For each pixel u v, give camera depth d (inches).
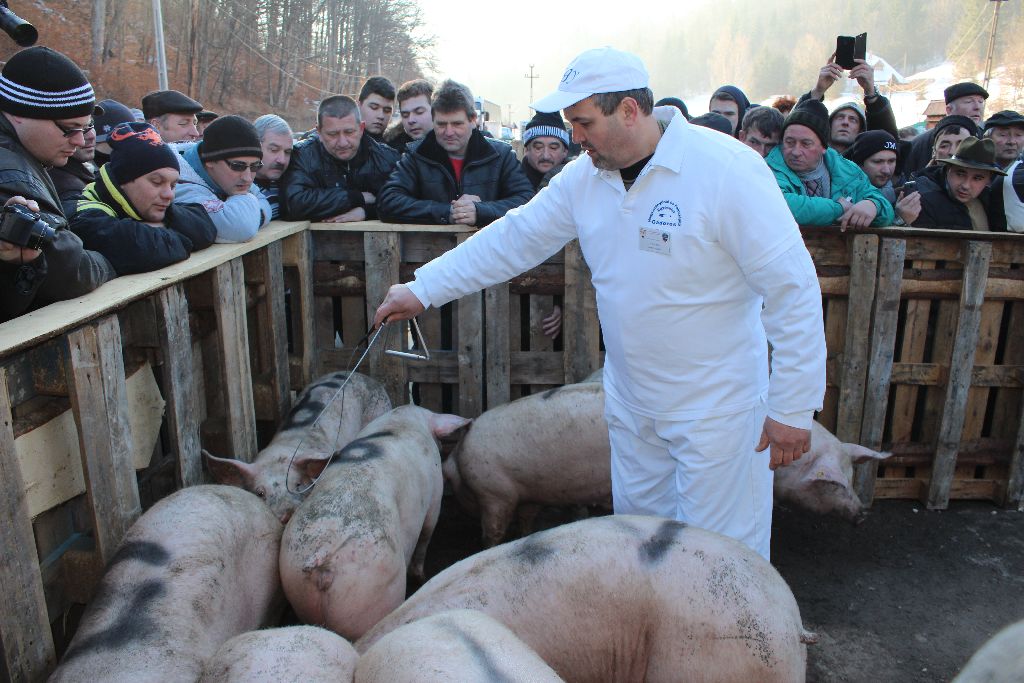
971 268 170.9
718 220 94.2
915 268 175.6
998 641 43.6
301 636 83.4
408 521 129.0
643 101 93.4
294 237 171.8
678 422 104.1
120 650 85.7
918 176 197.6
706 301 98.9
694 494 105.3
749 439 104.4
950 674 127.2
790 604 91.0
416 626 79.3
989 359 180.5
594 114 92.4
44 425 96.5
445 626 78.4
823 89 221.0
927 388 183.3
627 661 93.0
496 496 161.5
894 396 184.1
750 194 92.5
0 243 88.4
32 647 86.4
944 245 173.3
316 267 181.0
